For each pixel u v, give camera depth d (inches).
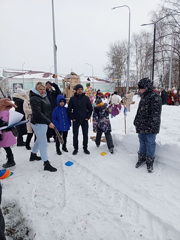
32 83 1286.9
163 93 489.4
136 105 454.9
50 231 76.7
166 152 122.8
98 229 76.4
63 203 94.3
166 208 84.4
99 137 170.6
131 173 119.5
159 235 71.4
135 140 150.0
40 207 92.1
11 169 136.2
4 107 61.9
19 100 184.4
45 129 126.6
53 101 194.5
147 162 119.6
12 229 80.4
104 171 124.0
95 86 1562.5
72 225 79.0
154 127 111.9
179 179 107.9
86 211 87.2
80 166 136.0
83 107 154.5
